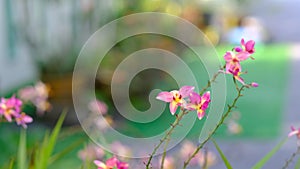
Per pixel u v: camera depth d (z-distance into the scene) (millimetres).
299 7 31250
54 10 9047
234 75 1938
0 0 8672
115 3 9289
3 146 5359
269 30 21281
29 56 9133
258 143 6504
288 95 10250
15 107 2592
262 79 12305
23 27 8438
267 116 8297
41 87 4137
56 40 8922
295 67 14430
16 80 9109
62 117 2703
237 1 16875
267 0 21328
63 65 7891
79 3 9266
